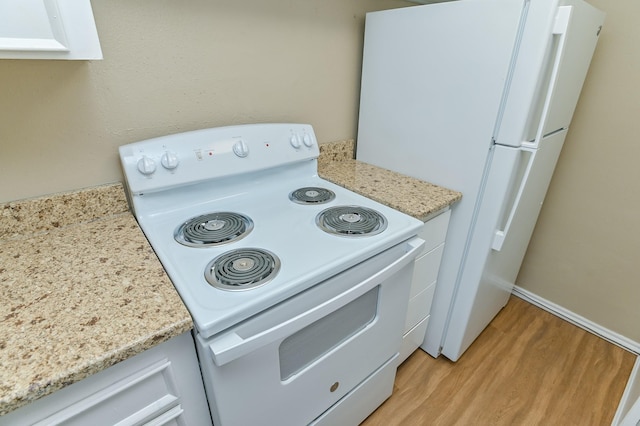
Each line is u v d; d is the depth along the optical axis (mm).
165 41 1030
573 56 1196
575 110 1687
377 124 1564
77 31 638
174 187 1060
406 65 1358
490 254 1371
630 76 1499
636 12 1425
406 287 1170
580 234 1831
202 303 693
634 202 1616
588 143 1688
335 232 1002
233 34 1160
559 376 1624
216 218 1062
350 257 875
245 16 1165
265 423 890
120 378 627
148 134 1095
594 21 1243
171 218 1061
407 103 1406
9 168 896
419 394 1528
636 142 1549
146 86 1041
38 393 503
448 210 1338
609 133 1614
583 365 1688
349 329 1029
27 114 881
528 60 1035
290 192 1304
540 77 1053
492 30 1074
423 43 1271
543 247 1991
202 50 1111
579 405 1487
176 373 708
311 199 1231
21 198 935
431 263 1395
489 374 1632
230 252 881
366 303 1039
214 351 638
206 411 819
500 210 1251
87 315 640
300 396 957
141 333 600
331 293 871
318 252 894
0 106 843
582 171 1741
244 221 1058
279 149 1280
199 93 1155
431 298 1551
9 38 577
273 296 729
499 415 1442
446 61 1223
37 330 600
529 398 1518
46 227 973
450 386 1568
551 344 1813
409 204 1206
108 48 940
